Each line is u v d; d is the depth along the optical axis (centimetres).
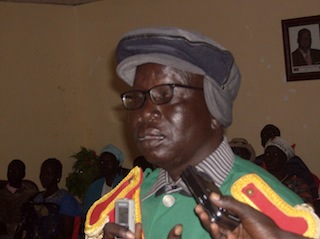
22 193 605
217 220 120
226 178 143
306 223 132
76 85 753
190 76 140
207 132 143
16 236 496
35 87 714
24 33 706
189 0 681
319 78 611
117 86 734
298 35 619
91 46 747
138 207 155
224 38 660
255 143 645
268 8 634
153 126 139
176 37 139
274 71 633
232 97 147
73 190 708
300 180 468
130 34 144
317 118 614
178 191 149
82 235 498
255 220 115
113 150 572
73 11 754
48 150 722
